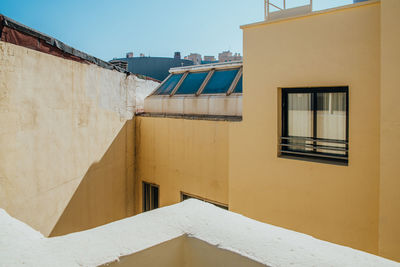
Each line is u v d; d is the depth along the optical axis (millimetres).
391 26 3791
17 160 4141
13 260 1137
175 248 1324
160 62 20812
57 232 5082
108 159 6930
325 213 4816
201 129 6793
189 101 7777
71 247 1231
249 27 5543
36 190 4543
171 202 7488
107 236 1317
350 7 4457
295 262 1121
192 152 7000
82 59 5797
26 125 4312
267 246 1234
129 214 8055
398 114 3756
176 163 7352
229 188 5926
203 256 1294
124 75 7734
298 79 5016
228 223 1457
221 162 6473
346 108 4754
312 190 4938
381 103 3857
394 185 3783
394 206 3795
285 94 5375
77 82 5637
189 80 8758
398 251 3773
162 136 7664
